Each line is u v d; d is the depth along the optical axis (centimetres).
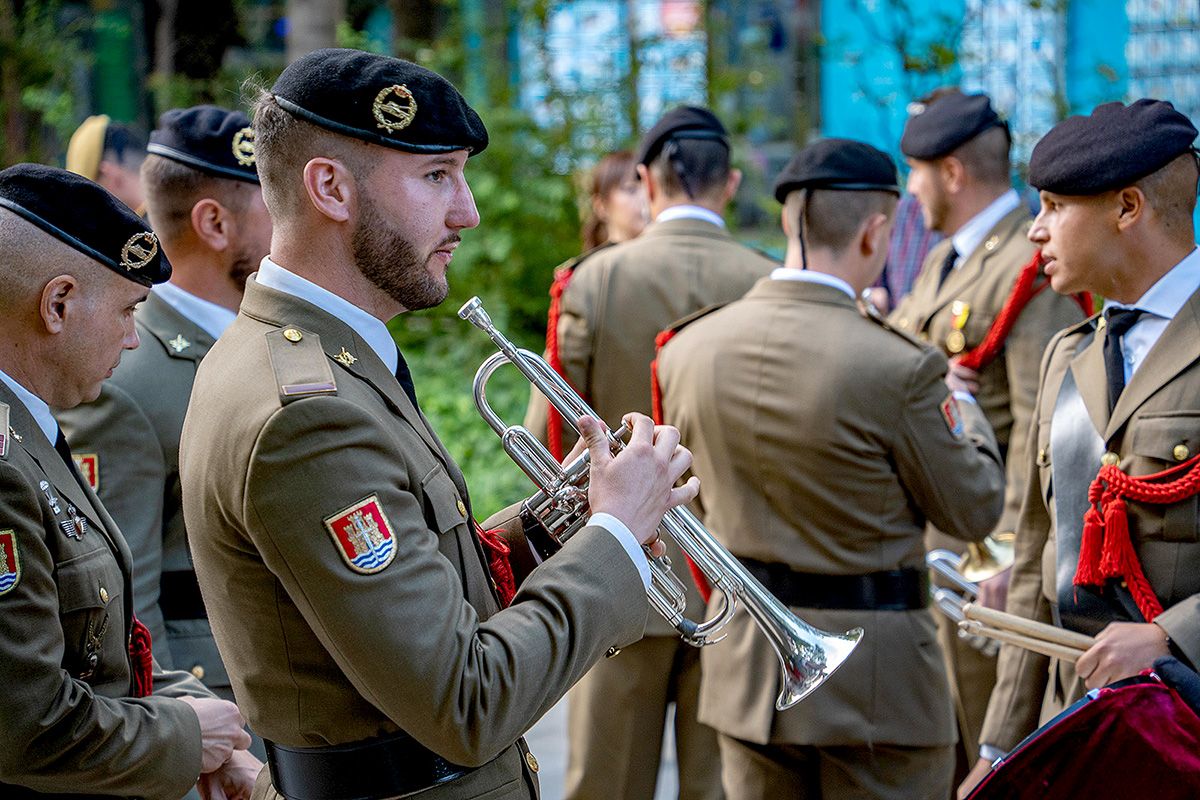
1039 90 670
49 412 214
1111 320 260
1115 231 255
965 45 679
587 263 393
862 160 302
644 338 379
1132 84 663
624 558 191
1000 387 372
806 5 844
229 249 287
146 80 1001
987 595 328
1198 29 655
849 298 302
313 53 192
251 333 190
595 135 786
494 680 178
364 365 191
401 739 188
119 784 206
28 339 209
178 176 283
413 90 186
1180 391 247
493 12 859
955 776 377
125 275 213
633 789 367
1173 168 251
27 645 192
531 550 212
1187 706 227
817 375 290
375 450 180
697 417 307
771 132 858
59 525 203
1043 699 283
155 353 278
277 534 175
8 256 205
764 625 229
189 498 191
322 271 191
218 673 281
